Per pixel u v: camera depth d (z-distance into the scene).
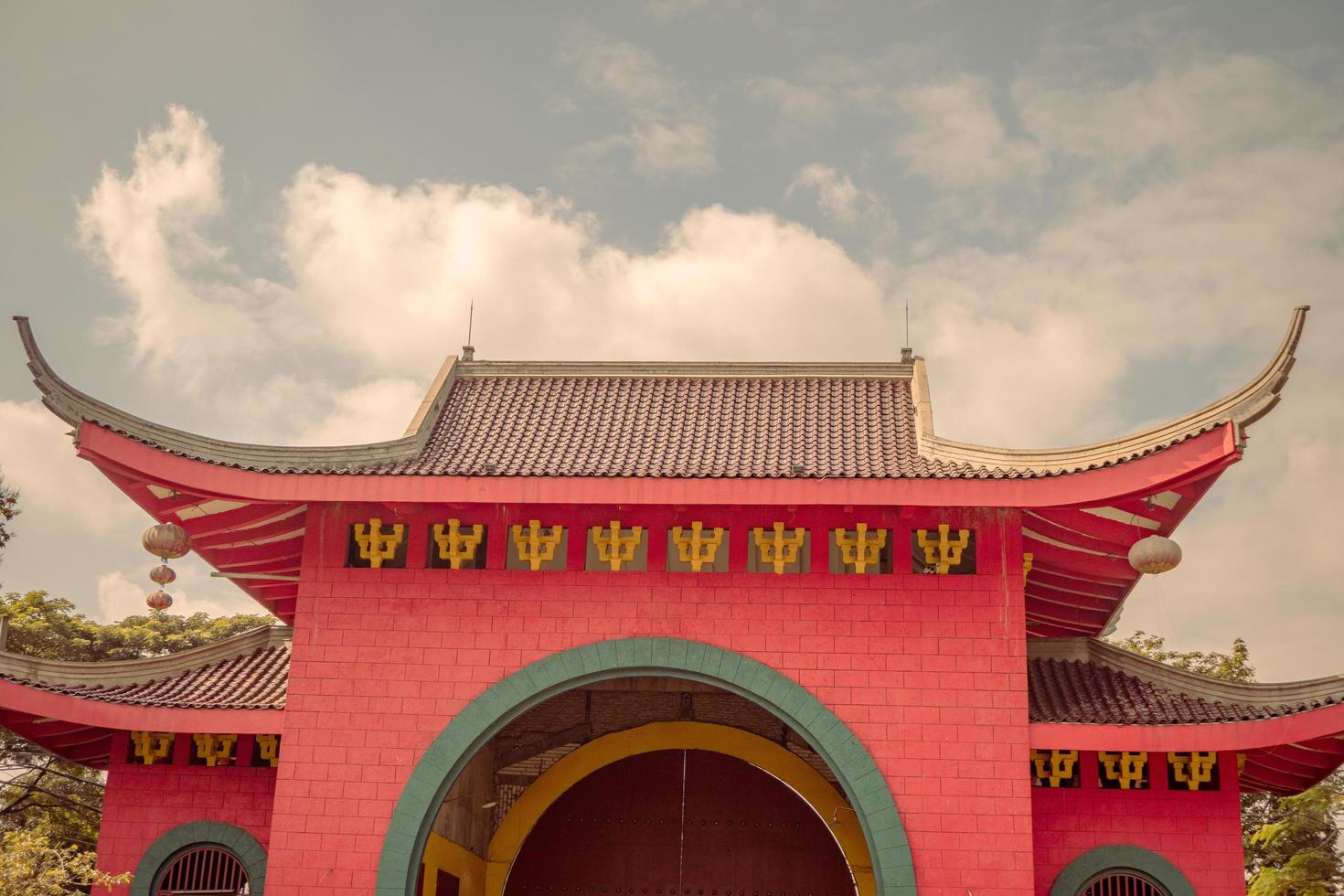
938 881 16.66
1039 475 16.95
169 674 19.56
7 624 19.62
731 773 22.83
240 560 20.33
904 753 17.14
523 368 21.83
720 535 18.14
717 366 21.55
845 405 20.70
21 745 29.31
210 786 18.89
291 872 17.14
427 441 19.92
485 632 17.92
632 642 17.70
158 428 17.31
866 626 17.62
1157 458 16.58
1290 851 29.72
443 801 17.39
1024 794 16.91
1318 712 16.55
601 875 22.47
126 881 16.45
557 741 22.86
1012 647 17.45
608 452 19.33
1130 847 17.55
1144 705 17.95
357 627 18.03
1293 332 15.69
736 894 22.17
